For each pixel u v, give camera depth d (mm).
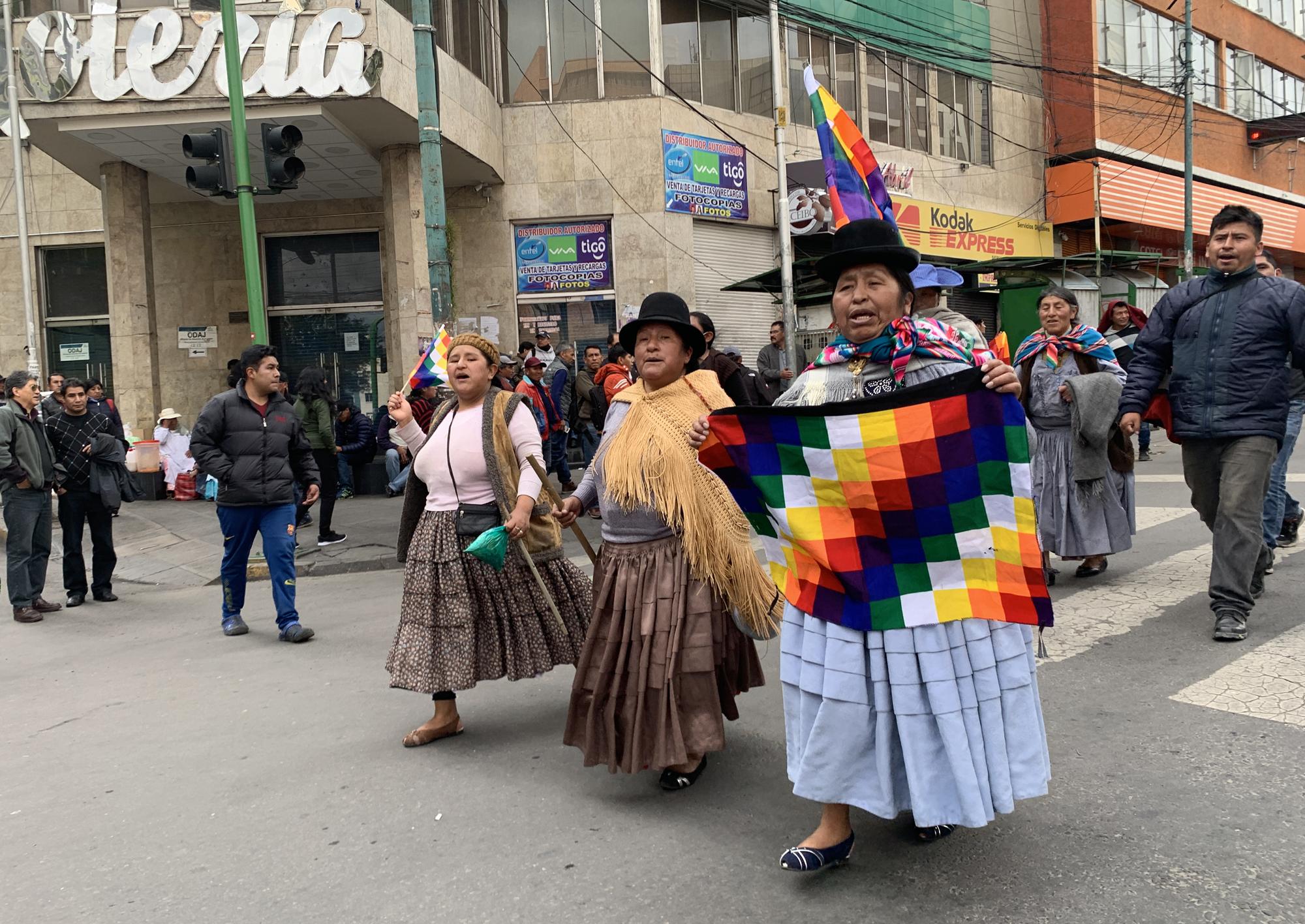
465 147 13922
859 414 2742
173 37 11578
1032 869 2840
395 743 4246
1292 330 4652
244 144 8734
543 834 3283
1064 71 21578
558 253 16203
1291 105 30469
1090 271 22406
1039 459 6094
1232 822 3039
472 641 4082
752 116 17656
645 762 3400
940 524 2707
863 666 2736
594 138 16000
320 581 8422
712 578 3398
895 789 2766
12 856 3352
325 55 11398
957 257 21078
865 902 2721
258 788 3834
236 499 6289
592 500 9000
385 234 16031
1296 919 2512
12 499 7336
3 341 17406
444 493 4164
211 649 6215
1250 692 4090
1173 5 25141
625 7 16047
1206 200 26312
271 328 16453
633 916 2730
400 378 14156
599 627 3553
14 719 4965
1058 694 4242
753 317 17719
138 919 2881
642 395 3623
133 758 4266
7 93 15547
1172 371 5051
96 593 8078
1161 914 2568
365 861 3166
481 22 15562
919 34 20594
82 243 17172
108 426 8023
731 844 3139
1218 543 4863
